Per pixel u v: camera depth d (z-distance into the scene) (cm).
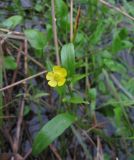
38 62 30
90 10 34
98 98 31
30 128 29
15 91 30
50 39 30
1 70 26
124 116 28
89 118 29
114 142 28
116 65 30
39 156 27
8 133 27
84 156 28
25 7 35
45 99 30
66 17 30
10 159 27
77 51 31
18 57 30
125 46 31
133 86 30
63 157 27
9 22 29
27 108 28
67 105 26
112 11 34
